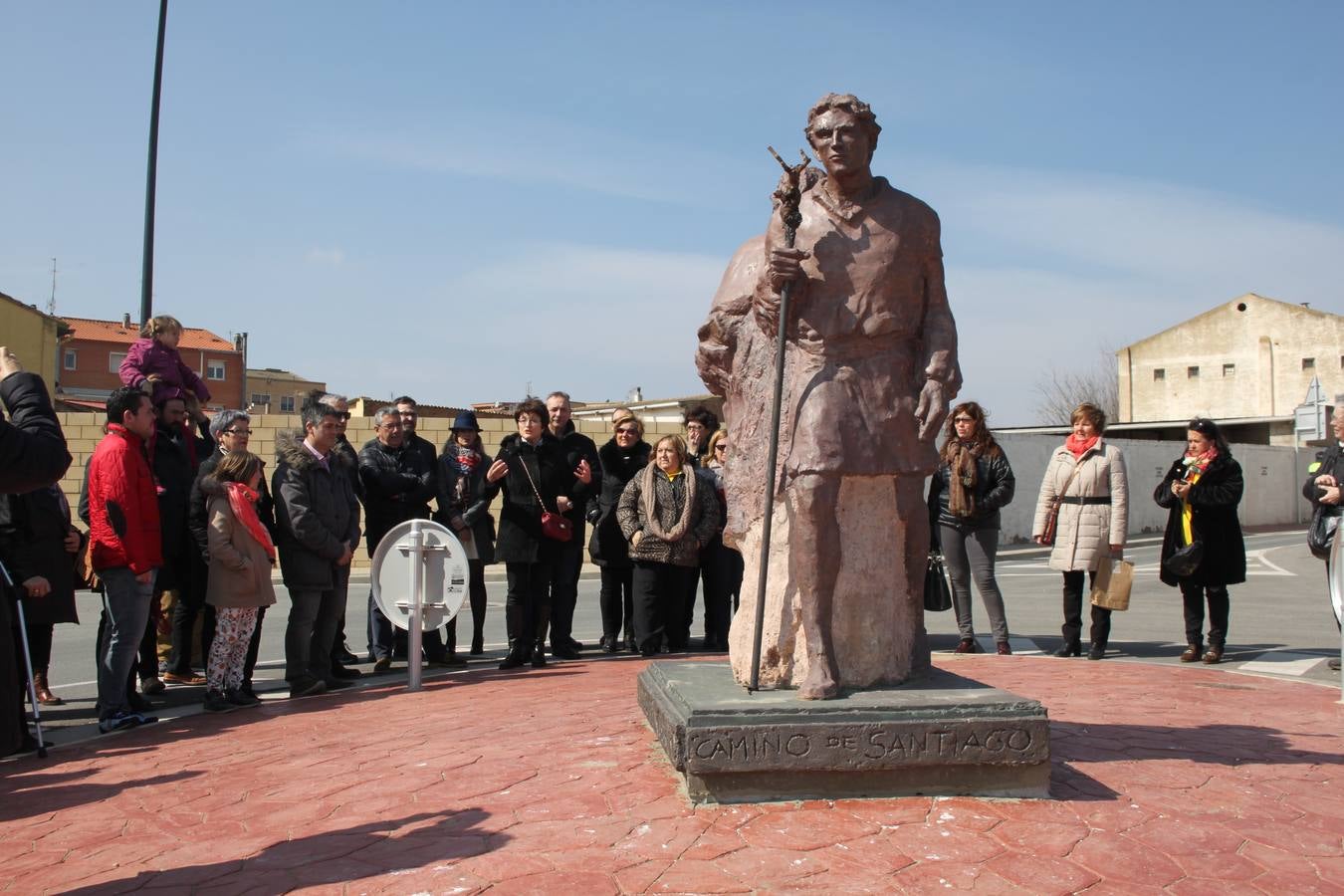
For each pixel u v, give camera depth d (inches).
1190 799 168.4
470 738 220.1
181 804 183.0
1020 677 298.7
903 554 195.8
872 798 166.9
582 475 350.6
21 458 138.1
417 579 301.6
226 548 277.3
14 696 138.7
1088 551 336.8
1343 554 266.4
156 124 647.1
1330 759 193.6
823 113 183.8
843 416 182.7
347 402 319.9
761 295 189.5
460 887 137.2
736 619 203.6
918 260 187.0
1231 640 400.5
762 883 136.6
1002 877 139.0
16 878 150.8
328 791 184.1
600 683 296.8
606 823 158.2
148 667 311.1
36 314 1432.1
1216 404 1935.3
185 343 2399.1
